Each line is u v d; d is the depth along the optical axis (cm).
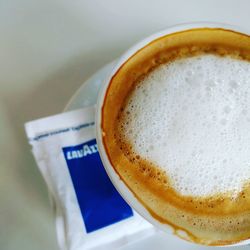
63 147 18
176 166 15
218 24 16
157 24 22
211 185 15
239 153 15
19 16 21
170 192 16
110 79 16
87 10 21
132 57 16
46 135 18
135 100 16
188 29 16
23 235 19
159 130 16
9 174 19
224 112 15
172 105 16
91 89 19
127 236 18
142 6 22
